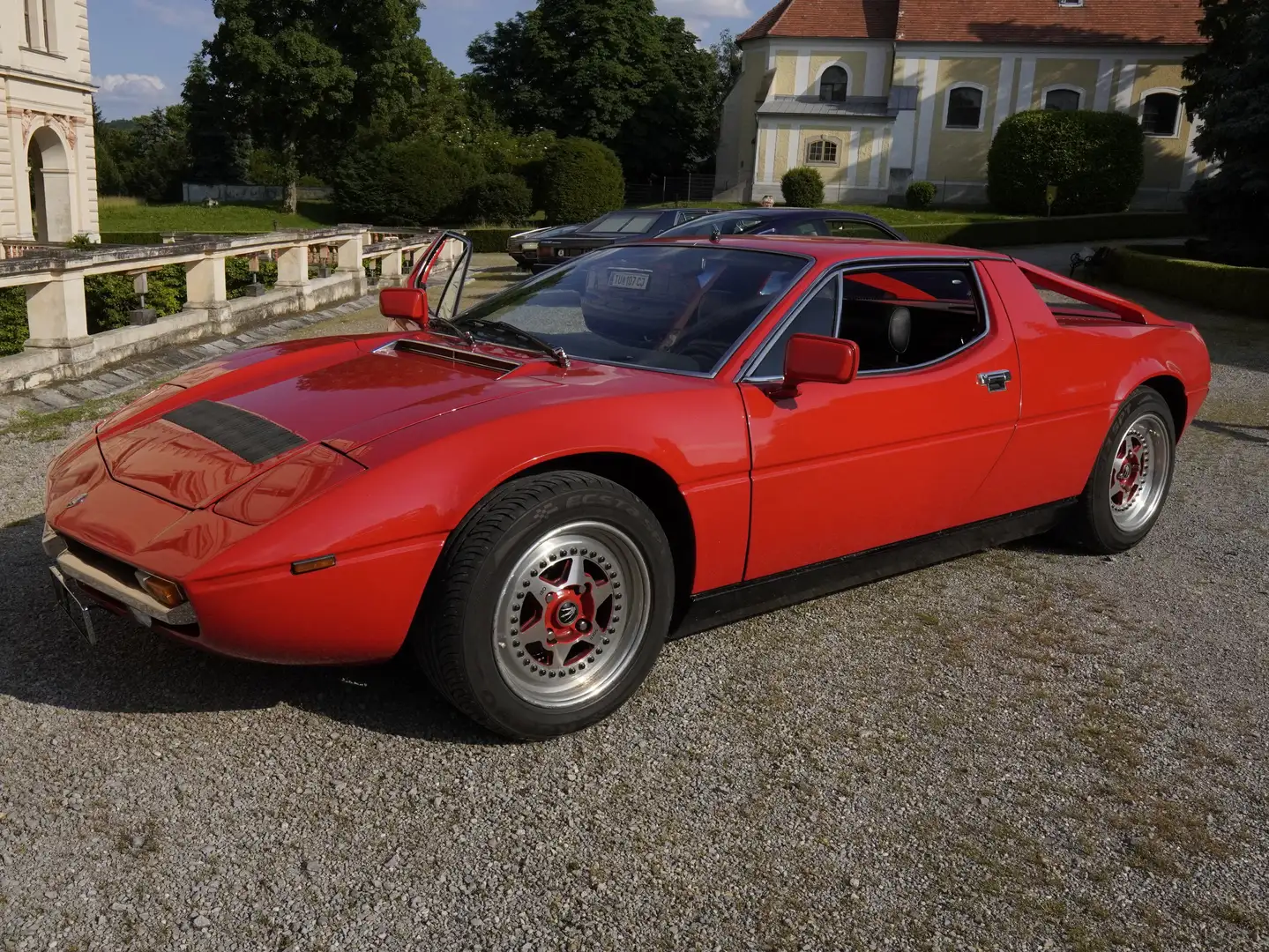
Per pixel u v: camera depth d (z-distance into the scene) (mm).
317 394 3072
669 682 3307
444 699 3025
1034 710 3252
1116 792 2816
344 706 3029
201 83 62031
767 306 3365
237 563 2410
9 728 2816
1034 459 4086
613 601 2941
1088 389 4227
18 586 3740
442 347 3398
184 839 2400
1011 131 38344
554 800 2633
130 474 2838
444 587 2613
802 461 3262
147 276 10844
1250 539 5113
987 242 32188
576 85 53469
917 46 42375
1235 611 4156
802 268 3482
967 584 4312
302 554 2449
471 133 48906
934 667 3514
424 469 2592
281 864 2332
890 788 2777
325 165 57156
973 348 3840
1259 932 2289
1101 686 3445
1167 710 3297
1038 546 4852
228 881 2268
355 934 2127
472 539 2615
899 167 43562
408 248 19047
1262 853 2572
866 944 2189
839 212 10375
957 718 3174
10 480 5125
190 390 3305
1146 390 4551
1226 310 16812
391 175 40188
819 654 3568
